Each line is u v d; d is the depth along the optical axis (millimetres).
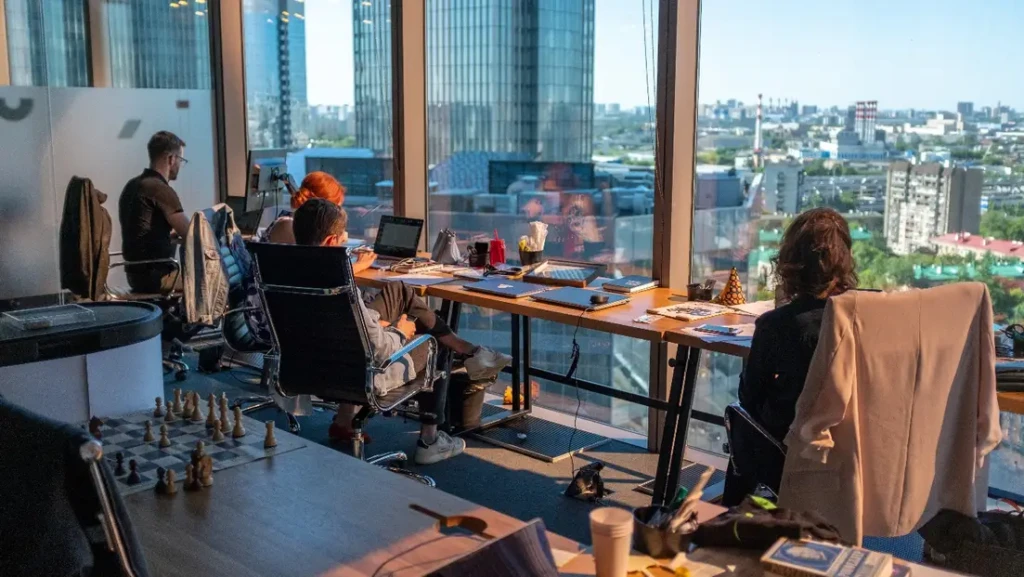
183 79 6262
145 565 1601
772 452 2656
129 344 3189
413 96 5082
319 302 3285
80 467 1517
